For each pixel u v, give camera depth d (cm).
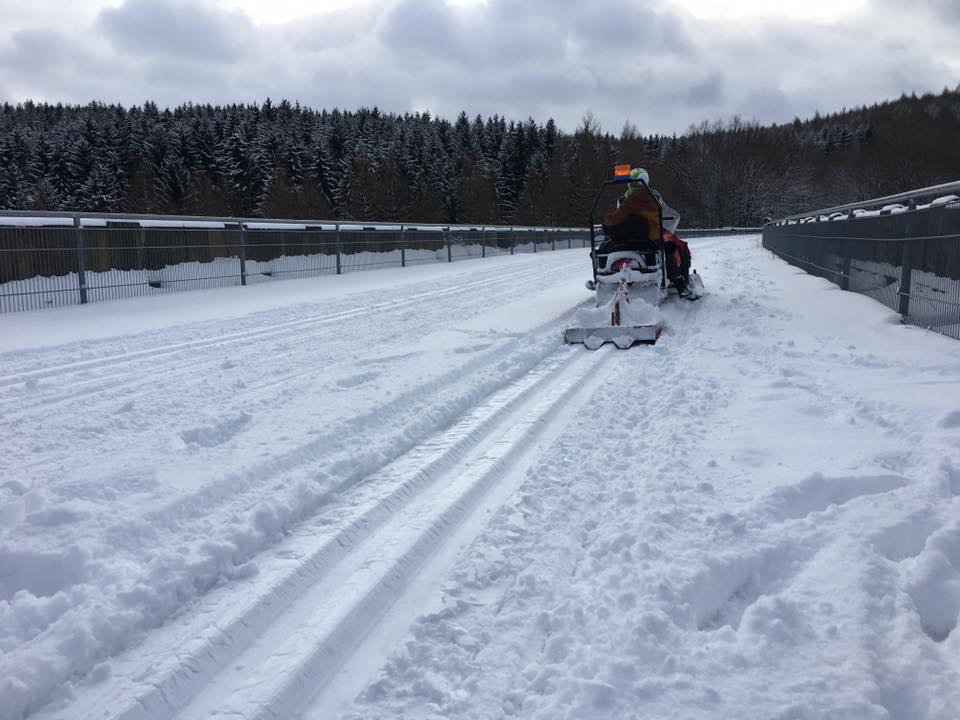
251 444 390
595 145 8181
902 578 230
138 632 226
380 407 462
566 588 246
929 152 9881
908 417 393
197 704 198
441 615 235
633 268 809
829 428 394
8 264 1010
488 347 689
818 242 1281
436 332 800
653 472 339
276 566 269
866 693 175
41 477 342
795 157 10412
